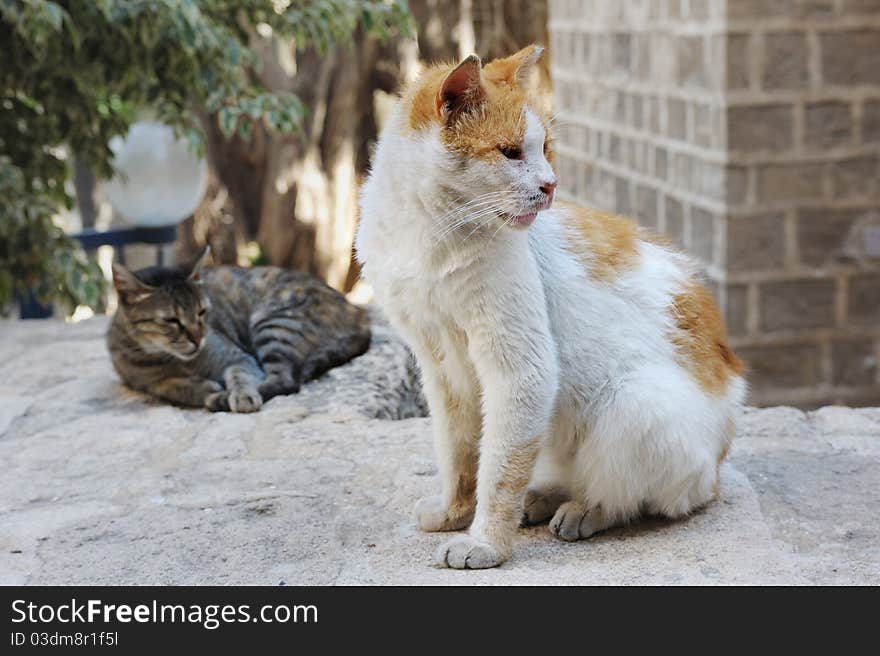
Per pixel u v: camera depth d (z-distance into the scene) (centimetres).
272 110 609
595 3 812
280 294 477
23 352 528
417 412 477
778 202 645
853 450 358
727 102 630
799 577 265
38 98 580
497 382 273
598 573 271
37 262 597
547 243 289
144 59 557
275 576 280
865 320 661
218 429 402
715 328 315
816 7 621
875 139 640
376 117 1141
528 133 262
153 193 659
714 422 299
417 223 269
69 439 396
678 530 297
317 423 406
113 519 320
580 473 298
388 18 645
